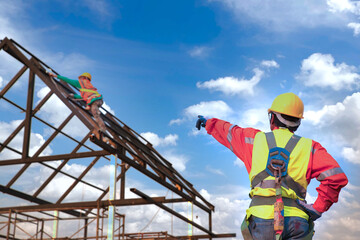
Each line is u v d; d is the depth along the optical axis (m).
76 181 15.43
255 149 2.25
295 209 2.12
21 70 12.31
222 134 2.45
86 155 11.66
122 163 12.34
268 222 2.07
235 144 2.36
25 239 14.48
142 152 13.90
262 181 2.17
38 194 14.78
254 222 2.11
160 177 13.09
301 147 2.21
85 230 16.42
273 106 2.39
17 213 13.84
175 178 14.92
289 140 2.24
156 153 14.92
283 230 2.07
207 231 15.27
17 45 11.43
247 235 2.17
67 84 12.06
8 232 12.95
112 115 13.55
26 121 12.17
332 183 2.10
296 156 2.18
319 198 2.13
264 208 2.10
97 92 11.23
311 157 2.18
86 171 15.38
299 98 2.39
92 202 11.91
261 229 2.08
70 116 13.21
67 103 11.52
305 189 2.19
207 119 2.60
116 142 11.73
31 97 12.27
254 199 2.16
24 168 13.88
